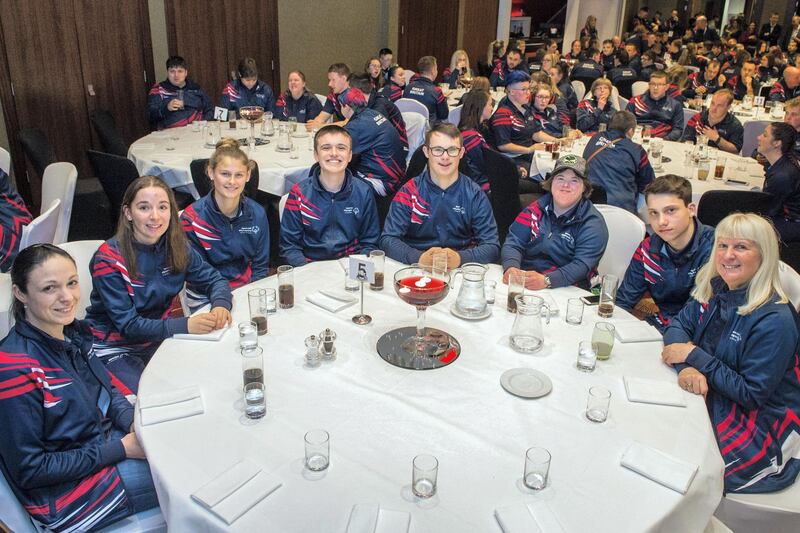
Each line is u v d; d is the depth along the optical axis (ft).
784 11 53.83
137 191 7.23
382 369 6.07
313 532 4.14
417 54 34.55
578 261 8.83
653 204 7.88
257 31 25.30
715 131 18.35
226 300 7.45
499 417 5.34
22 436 5.15
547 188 9.27
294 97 20.54
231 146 8.95
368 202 10.07
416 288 6.02
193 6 22.70
